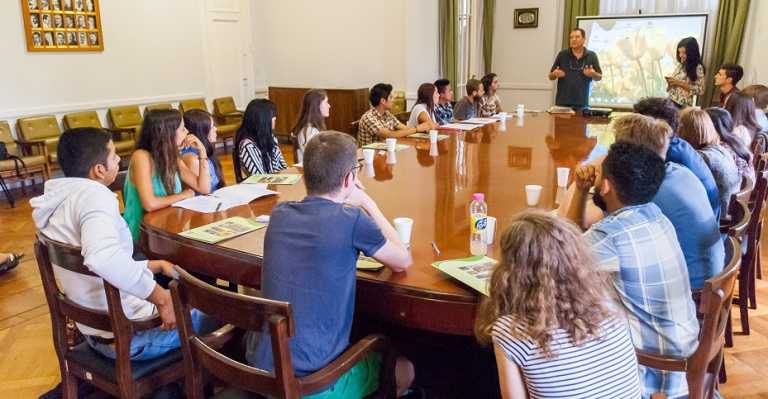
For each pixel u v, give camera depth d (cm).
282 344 121
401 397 206
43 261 172
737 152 295
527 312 113
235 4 805
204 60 768
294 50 856
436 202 228
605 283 123
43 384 233
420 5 734
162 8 703
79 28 617
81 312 167
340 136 151
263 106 322
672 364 140
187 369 147
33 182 594
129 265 159
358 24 790
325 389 139
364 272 161
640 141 206
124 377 164
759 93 435
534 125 450
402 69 762
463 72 810
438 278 156
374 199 233
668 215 188
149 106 700
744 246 250
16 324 286
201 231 198
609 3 729
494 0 799
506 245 118
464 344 224
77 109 627
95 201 165
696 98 629
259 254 176
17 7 565
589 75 565
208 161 294
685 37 679
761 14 641
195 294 136
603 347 113
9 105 570
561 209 206
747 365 239
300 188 259
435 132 369
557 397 112
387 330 221
